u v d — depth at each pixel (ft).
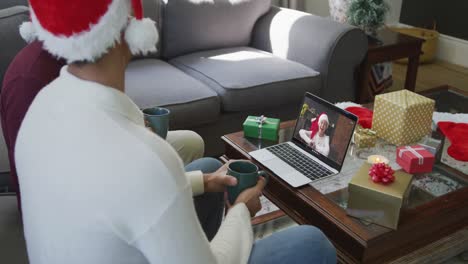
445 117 6.12
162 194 2.17
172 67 8.41
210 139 7.68
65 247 2.29
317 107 5.24
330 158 4.93
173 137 5.32
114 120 2.24
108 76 2.35
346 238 4.08
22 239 5.33
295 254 3.29
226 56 8.82
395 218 3.92
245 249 3.08
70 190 2.19
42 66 3.68
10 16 6.40
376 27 9.82
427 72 13.38
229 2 9.18
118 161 2.14
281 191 4.87
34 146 2.37
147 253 2.25
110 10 2.18
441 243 4.25
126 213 2.15
